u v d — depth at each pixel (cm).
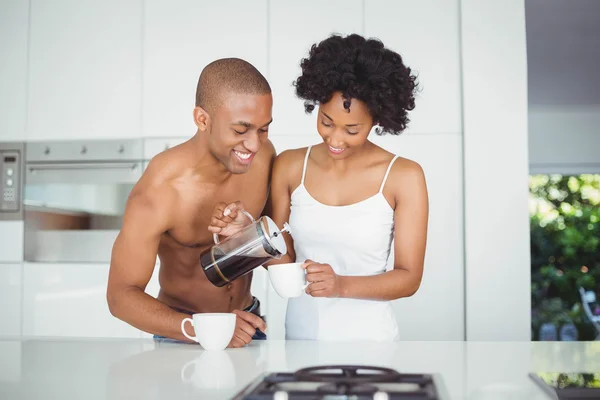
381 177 183
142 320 154
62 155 352
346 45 163
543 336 783
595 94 589
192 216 176
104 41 350
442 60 324
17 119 356
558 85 571
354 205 184
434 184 322
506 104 318
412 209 181
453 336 318
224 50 340
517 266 314
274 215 196
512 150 316
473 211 316
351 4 331
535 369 111
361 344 147
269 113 157
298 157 192
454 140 322
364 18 330
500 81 318
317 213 186
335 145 168
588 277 809
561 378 97
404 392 81
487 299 314
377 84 161
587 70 537
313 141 332
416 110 325
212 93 155
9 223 355
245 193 187
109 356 129
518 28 318
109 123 348
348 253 186
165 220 172
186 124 343
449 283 320
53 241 352
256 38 338
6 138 357
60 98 353
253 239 151
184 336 149
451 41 324
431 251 321
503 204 316
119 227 347
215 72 156
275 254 152
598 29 451
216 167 173
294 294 150
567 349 137
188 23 343
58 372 110
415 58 326
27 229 354
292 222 190
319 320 181
